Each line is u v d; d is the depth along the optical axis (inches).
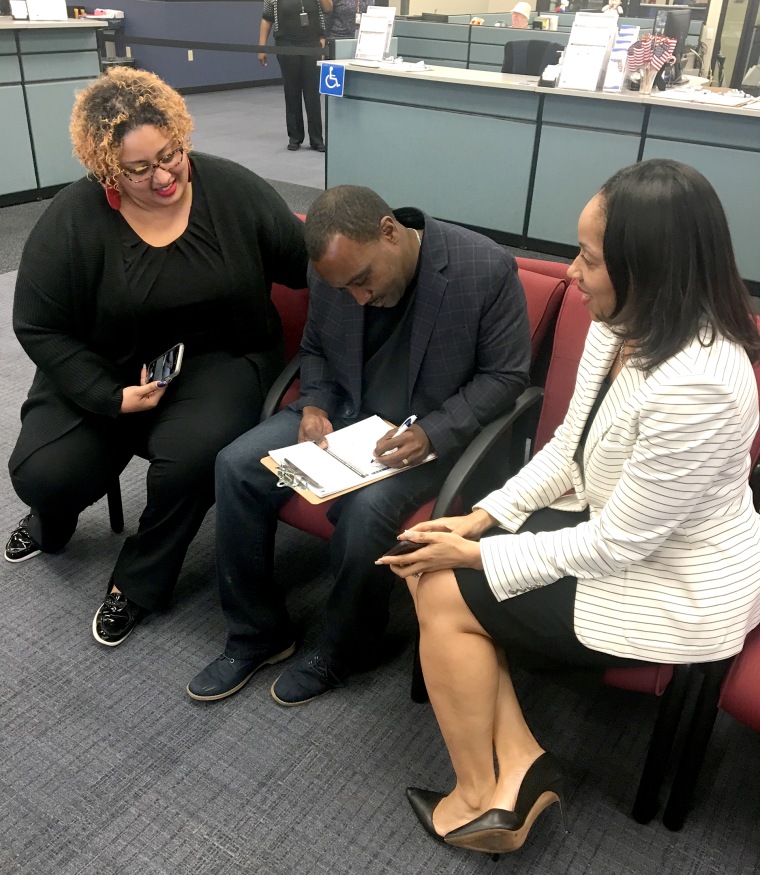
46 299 61.9
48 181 201.3
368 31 184.7
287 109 244.5
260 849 50.7
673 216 36.5
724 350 38.5
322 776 55.6
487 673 46.8
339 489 53.0
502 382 57.2
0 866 49.4
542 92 159.9
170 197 60.5
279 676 63.0
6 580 73.7
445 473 58.2
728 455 39.6
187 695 62.0
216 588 73.9
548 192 169.6
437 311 56.2
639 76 156.7
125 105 56.1
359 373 61.0
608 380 47.4
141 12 322.3
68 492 65.5
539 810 47.5
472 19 291.3
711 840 51.3
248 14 355.6
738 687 43.9
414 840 51.3
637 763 56.9
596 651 44.9
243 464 57.9
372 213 51.1
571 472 50.8
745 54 262.4
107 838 51.2
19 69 185.3
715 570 42.4
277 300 74.4
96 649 66.3
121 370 66.9
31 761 56.3
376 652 63.4
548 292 62.6
